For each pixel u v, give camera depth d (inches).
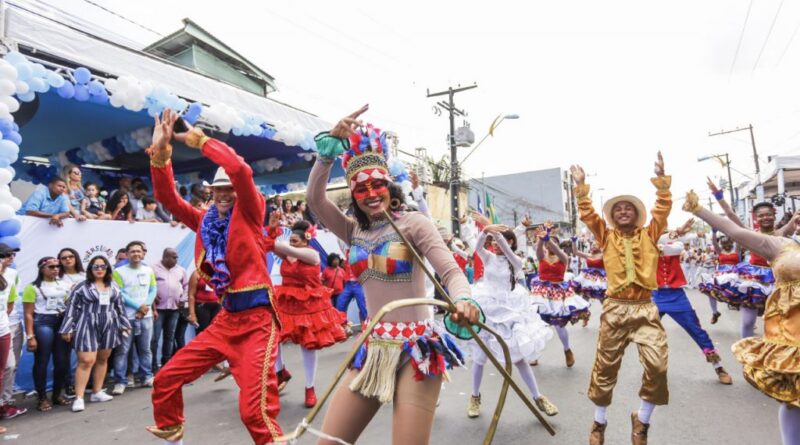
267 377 116.4
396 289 90.3
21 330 217.0
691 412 182.1
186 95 306.5
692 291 737.6
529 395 210.2
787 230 193.9
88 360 216.5
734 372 236.7
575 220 1798.7
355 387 87.2
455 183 804.0
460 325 78.9
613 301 155.8
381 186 93.5
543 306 261.9
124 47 281.7
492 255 202.7
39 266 225.5
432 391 86.7
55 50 241.0
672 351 286.0
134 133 378.9
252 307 122.1
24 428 188.7
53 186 252.2
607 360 151.0
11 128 197.9
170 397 120.0
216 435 171.5
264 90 653.9
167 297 273.4
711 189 174.9
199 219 134.7
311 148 385.4
